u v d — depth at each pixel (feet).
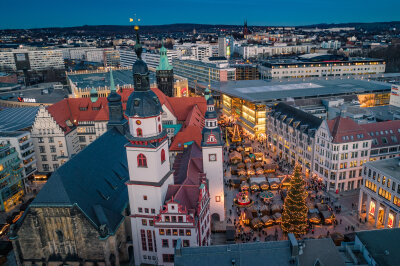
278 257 183.83
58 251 233.96
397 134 398.83
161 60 561.02
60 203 222.07
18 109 544.21
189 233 237.66
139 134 232.94
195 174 301.84
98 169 269.85
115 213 247.70
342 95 626.23
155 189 238.27
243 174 414.82
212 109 317.01
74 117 486.38
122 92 555.28
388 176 289.53
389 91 652.07
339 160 367.66
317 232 303.07
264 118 573.74
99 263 232.94
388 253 189.16
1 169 358.02
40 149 442.50
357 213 331.16
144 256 255.91
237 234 303.89
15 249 233.76
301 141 430.20
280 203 355.56
